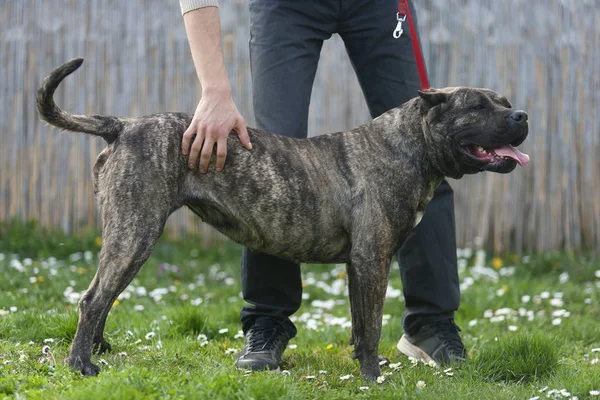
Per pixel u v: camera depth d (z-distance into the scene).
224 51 8.32
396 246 3.91
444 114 3.88
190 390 3.11
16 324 4.41
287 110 4.20
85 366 3.54
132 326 4.66
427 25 8.15
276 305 4.24
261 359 3.95
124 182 3.59
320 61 8.37
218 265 7.88
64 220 8.40
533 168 8.26
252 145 3.84
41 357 3.76
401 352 4.55
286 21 4.27
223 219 3.87
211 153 3.72
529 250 8.29
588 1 8.08
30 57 8.33
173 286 6.83
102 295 3.57
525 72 8.15
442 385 3.65
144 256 3.59
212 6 3.89
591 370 3.92
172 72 8.35
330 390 3.54
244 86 8.33
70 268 7.10
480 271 7.47
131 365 3.61
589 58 8.12
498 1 8.11
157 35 8.34
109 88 8.32
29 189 8.39
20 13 8.30
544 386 3.72
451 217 4.46
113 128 3.71
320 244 3.93
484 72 8.15
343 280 7.32
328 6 4.32
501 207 8.32
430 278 4.36
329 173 3.91
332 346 4.57
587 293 6.59
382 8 4.36
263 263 4.20
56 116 3.60
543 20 8.11
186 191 3.74
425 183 3.98
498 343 4.19
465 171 3.96
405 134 3.96
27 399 3.08
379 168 3.89
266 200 3.81
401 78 4.38
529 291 6.67
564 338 4.90
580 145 8.20
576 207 8.22
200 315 4.80
